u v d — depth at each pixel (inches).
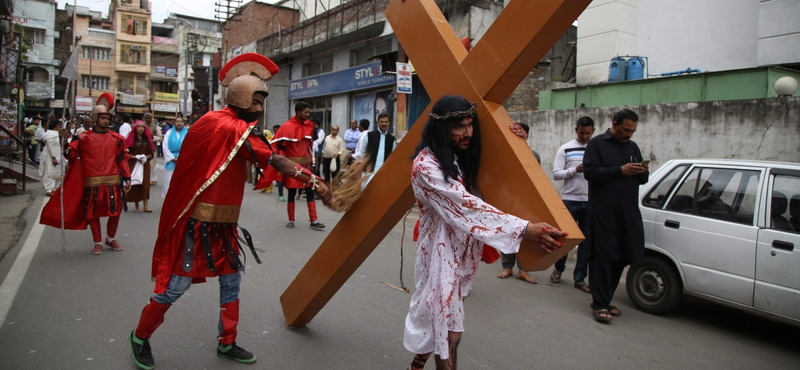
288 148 288.0
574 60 570.6
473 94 92.9
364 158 117.4
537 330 157.6
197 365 121.5
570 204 211.2
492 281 211.5
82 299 166.9
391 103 595.8
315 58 750.5
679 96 334.3
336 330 147.0
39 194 424.5
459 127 86.7
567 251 83.5
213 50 1733.5
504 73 87.6
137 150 328.8
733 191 163.2
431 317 89.9
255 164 112.5
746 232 154.1
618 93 365.4
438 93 99.9
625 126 161.2
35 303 162.2
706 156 291.0
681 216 171.2
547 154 376.2
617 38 434.3
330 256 123.9
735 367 136.9
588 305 184.7
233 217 115.7
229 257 114.7
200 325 146.6
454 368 90.3
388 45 620.7
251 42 911.7
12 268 202.1
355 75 633.6
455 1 502.0
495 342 146.3
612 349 145.4
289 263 218.8
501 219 82.4
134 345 118.2
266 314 156.8
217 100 1093.1
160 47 1763.0
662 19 426.6
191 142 110.2
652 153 316.5
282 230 292.7
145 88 1745.8
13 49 761.0
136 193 332.2
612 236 163.5
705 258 161.9
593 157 164.9
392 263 229.0
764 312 149.0
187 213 110.0
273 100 869.2
